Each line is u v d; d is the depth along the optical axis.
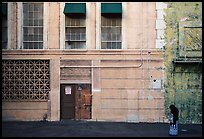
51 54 22.31
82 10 21.88
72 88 22.47
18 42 22.33
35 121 22.14
